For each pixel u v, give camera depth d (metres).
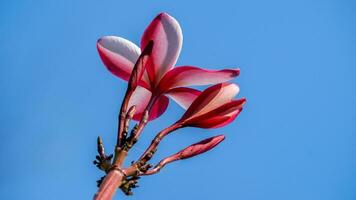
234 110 0.55
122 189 0.50
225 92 0.54
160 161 0.52
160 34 0.55
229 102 0.54
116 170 0.50
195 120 0.54
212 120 0.54
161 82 0.55
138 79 0.53
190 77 0.55
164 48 0.55
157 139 0.52
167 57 0.55
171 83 0.55
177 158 0.53
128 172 0.50
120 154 0.51
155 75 0.55
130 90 0.52
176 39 0.55
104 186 0.49
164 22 0.55
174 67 0.55
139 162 0.51
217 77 0.54
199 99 0.54
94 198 0.49
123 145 0.51
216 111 0.54
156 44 0.55
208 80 0.55
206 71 0.54
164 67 0.55
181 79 0.55
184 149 0.53
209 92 0.54
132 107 0.52
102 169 0.51
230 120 0.55
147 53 0.53
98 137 0.51
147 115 0.52
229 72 0.54
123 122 0.52
